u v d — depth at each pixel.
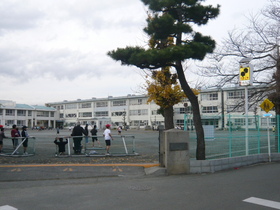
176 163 9.77
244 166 11.47
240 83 12.03
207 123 11.27
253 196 6.58
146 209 5.69
